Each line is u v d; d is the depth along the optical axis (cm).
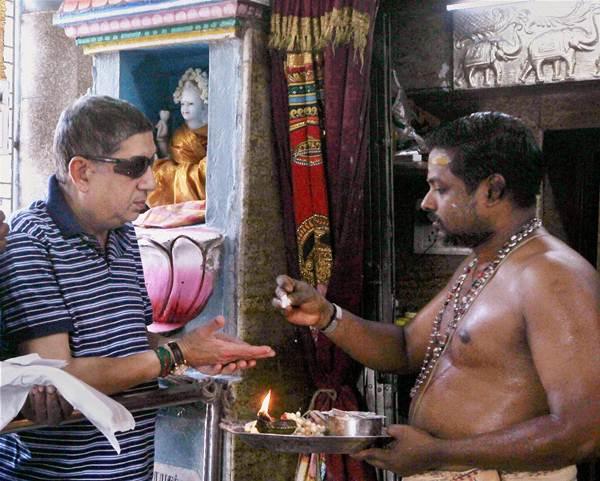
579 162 357
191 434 300
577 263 198
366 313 304
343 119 285
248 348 214
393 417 301
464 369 210
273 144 296
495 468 197
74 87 359
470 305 212
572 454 189
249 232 289
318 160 289
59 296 207
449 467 209
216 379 264
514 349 201
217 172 296
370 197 301
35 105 370
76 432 211
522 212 213
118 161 208
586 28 305
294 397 304
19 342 204
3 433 185
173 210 308
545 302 193
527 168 210
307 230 291
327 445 209
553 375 189
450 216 214
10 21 373
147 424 227
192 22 294
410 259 356
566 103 325
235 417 286
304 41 288
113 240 225
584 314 190
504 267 207
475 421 204
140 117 213
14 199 377
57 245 211
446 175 213
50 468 212
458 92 333
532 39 314
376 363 246
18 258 204
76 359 201
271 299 297
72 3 322
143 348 223
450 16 328
